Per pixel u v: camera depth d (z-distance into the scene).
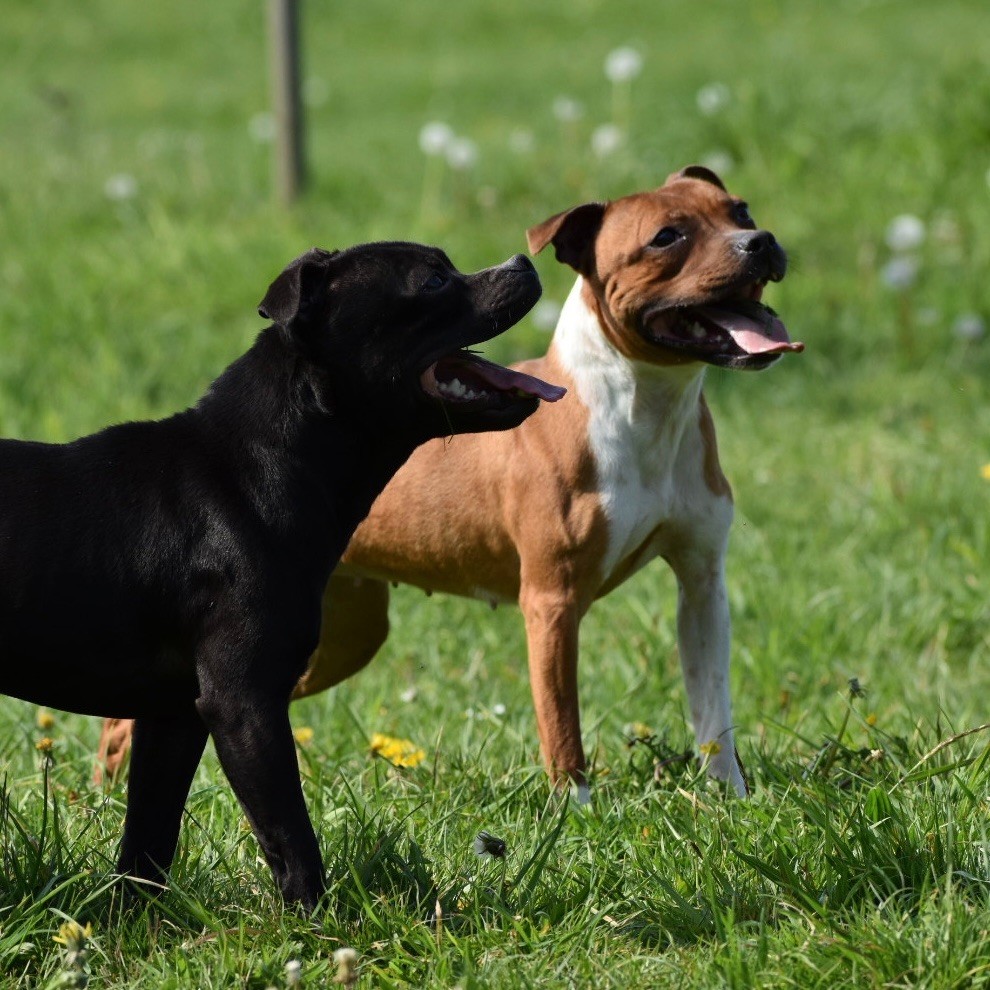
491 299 6.95
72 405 15.40
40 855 6.90
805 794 7.58
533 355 16.72
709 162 22.30
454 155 20.86
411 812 7.40
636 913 6.64
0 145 28.78
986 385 16.03
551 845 6.85
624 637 10.99
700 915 6.58
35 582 6.54
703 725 8.96
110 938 6.58
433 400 6.87
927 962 5.97
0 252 20.81
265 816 6.52
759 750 8.92
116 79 37.72
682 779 8.30
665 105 24.78
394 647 11.43
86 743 9.84
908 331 16.83
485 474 9.11
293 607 6.62
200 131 31.28
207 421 6.89
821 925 6.36
